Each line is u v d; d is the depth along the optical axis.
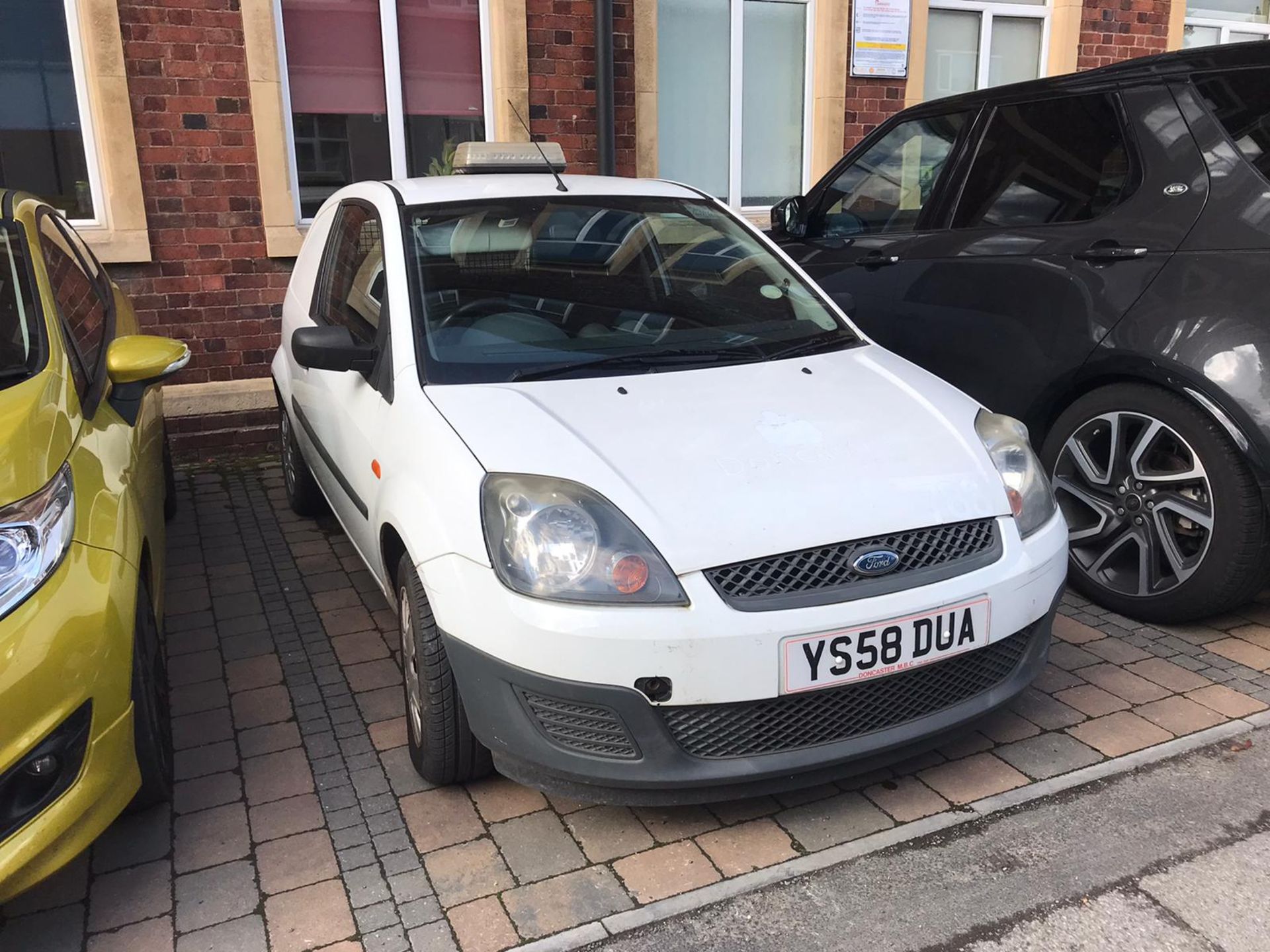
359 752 3.06
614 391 2.90
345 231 4.09
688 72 7.28
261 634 3.91
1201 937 2.21
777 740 2.43
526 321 3.20
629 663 2.30
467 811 2.75
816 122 7.57
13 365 2.72
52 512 2.29
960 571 2.54
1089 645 3.57
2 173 5.68
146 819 2.75
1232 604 3.50
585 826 2.67
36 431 2.42
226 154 5.98
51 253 3.39
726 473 2.53
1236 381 3.21
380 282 3.41
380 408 3.10
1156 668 3.40
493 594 2.39
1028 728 3.07
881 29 7.49
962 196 4.39
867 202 4.95
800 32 7.55
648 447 2.60
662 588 2.32
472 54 6.64
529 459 2.53
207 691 3.47
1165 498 3.52
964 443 2.79
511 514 2.42
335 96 6.34
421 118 6.59
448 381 2.95
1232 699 3.19
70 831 2.22
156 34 5.70
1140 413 3.54
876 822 2.65
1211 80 3.59
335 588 4.36
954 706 2.62
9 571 2.16
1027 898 2.34
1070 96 4.04
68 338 2.98
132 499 2.69
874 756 2.53
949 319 4.25
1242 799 2.68
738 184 7.60
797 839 2.59
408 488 2.72
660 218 3.78
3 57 5.55
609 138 6.72
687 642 2.29
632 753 2.37
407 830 2.67
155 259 5.95
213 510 5.41
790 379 3.07
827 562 2.41
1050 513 2.84
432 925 2.32
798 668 2.35
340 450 3.55
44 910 2.41
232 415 6.27
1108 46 8.49
